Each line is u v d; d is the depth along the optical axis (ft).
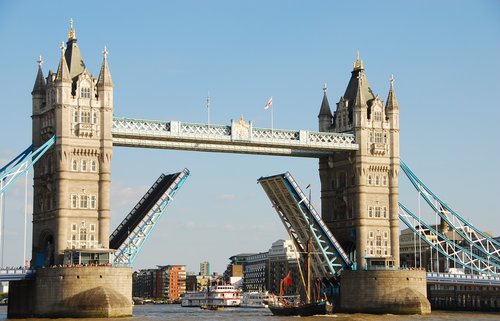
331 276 525.34
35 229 464.65
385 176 537.65
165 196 458.09
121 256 447.83
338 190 542.98
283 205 513.86
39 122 465.06
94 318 413.80
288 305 513.04
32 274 432.25
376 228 529.45
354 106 533.14
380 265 519.60
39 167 463.83
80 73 456.86
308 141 510.99
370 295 499.92
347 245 543.39
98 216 447.83
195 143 481.46
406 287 500.74
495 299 627.46
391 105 541.34
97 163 451.53
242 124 489.26
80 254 428.97
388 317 468.34
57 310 418.51
